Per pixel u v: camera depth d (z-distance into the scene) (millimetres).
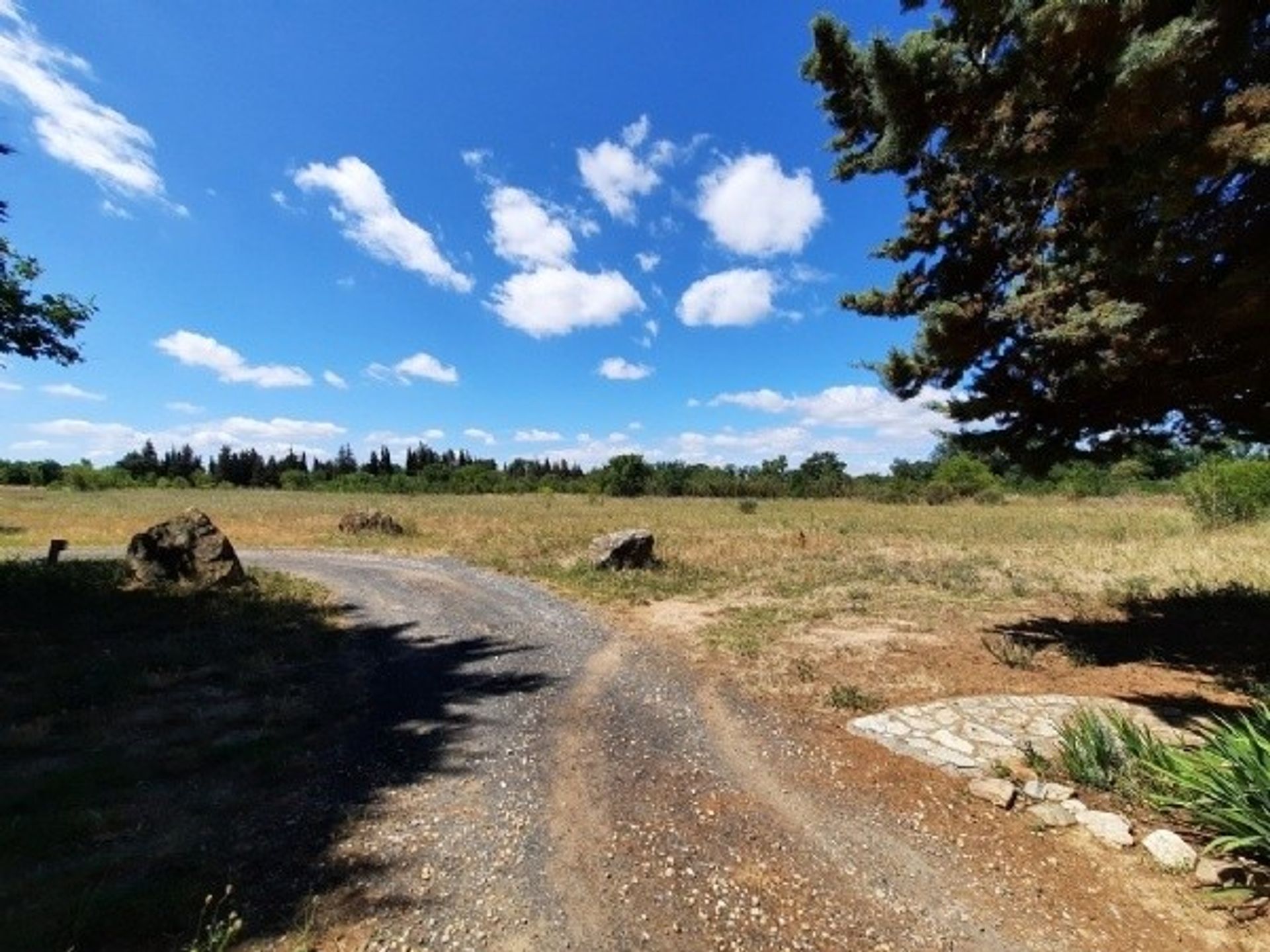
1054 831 4352
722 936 3418
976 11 5625
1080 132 5410
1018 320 7684
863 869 4012
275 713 6551
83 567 14656
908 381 8773
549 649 9242
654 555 17516
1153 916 3516
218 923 3242
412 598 12953
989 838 4316
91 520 27984
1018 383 8242
